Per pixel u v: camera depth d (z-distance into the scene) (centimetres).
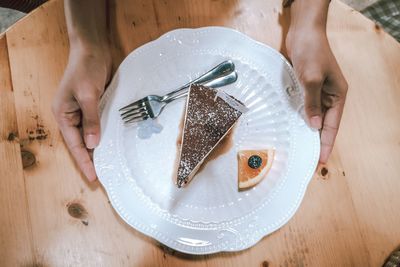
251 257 45
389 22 79
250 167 47
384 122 50
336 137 49
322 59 48
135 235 45
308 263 45
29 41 51
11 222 45
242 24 53
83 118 46
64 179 47
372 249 46
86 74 47
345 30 53
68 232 45
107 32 52
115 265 45
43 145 48
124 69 50
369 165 48
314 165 47
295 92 50
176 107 50
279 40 53
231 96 50
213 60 51
